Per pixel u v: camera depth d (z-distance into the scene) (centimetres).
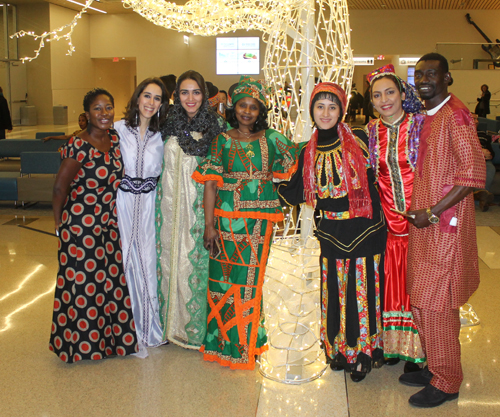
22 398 238
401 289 261
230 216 259
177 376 260
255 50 2125
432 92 224
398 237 257
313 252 388
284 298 336
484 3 1778
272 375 259
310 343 289
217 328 270
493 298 367
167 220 283
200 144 271
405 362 278
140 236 284
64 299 268
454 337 229
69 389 246
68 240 264
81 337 267
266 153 256
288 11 328
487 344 296
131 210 280
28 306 350
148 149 278
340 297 252
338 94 237
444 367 230
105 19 2175
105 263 271
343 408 231
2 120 1122
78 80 2142
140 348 287
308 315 314
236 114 253
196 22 468
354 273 247
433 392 234
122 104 2583
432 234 223
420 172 230
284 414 226
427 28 1931
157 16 470
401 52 1961
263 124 257
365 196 242
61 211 265
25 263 441
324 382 255
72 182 263
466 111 218
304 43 346
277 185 270
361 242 242
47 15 1902
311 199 250
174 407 231
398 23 1938
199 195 277
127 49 2189
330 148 245
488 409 230
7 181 640
